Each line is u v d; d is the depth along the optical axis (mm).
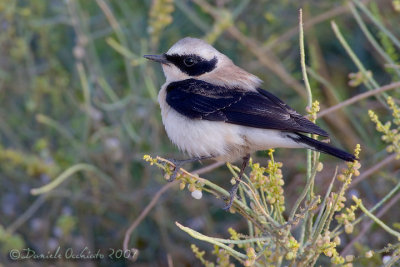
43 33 14148
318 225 7395
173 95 9797
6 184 13430
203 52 10289
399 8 10992
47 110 14375
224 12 12805
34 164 12414
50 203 13305
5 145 14156
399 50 13188
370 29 14305
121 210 13281
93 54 13281
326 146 7805
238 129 9219
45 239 12477
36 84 13680
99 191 12906
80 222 12977
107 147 12977
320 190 11727
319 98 12953
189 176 7535
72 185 13242
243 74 10211
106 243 12992
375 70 14375
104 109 13625
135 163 13828
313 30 14047
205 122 9406
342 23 14586
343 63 14570
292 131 8555
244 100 9445
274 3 14633
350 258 6965
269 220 7066
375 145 12422
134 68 14461
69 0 13047
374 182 11531
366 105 12961
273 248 7555
